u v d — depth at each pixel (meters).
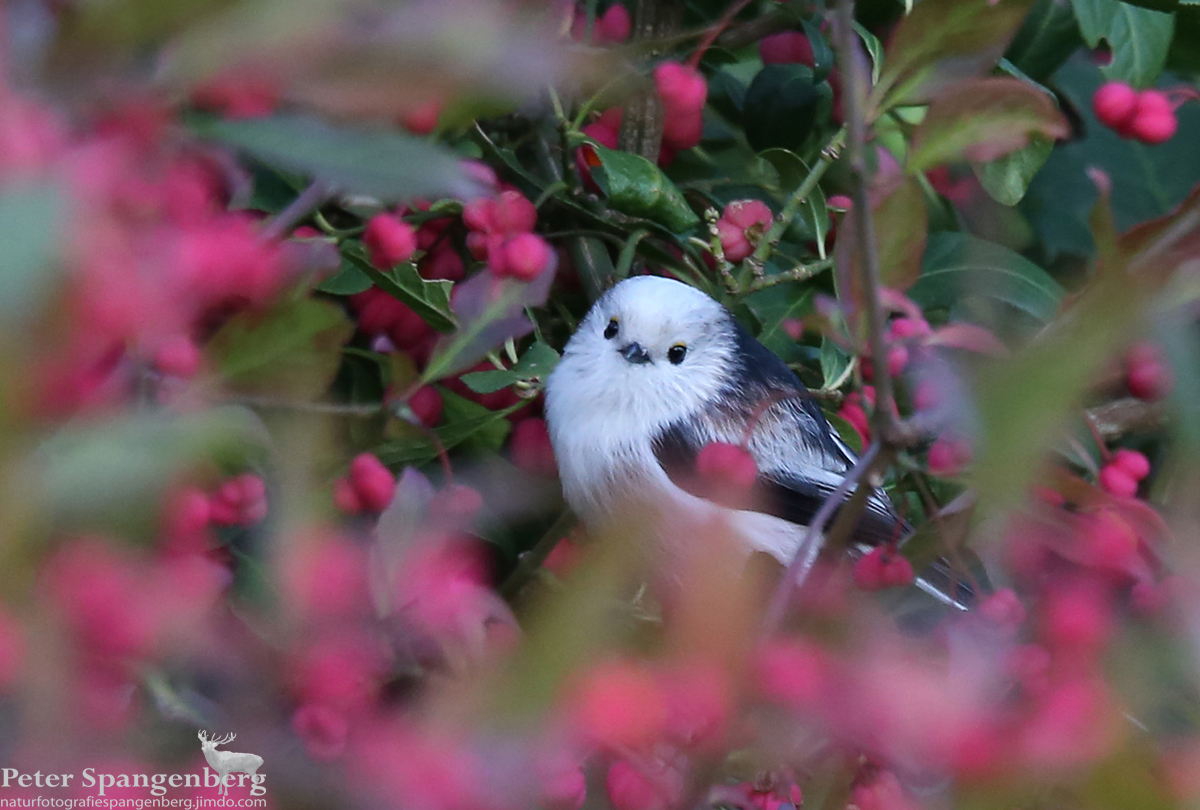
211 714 1.21
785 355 3.52
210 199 1.32
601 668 0.96
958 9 1.72
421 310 2.70
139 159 0.96
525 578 2.79
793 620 1.28
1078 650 1.29
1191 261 1.29
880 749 1.18
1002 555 1.64
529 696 0.92
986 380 0.83
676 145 3.36
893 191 1.67
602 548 0.89
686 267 3.72
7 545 0.83
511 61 0.85
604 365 3.53
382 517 1.53
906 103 1.81
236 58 0.86
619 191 3.17
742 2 2.05
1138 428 2.98
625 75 1.44
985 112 1.63
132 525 0.89
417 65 0.85
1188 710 1.14
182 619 1.04
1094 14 3.04
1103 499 1.63
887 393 1.66
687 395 3.51
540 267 2.13
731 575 1.08
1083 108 3.96
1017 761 1.05
